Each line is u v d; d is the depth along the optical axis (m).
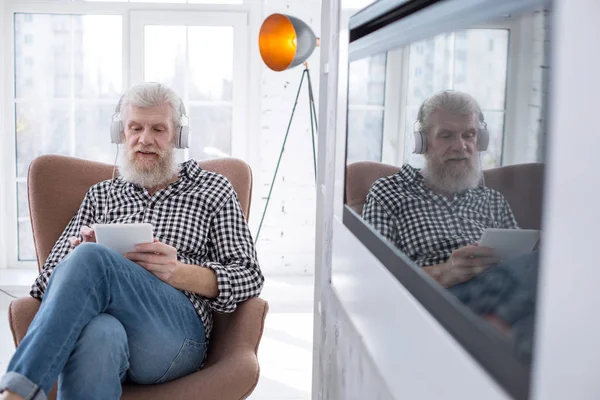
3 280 4.16
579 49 0.52
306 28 3.23
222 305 2.06
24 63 4.39
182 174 2.33
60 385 1.66
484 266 0.71
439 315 0.85
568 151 0.53
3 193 4.43
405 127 1.00
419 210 0.94
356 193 1.38
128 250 1.91
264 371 3.24
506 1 0.65
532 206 0.60
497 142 0.68
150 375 1.87
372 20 1.23
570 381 0.53
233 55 4.45
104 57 4.41
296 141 4.47
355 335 1.38
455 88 0.79
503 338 0.65
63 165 2.42
